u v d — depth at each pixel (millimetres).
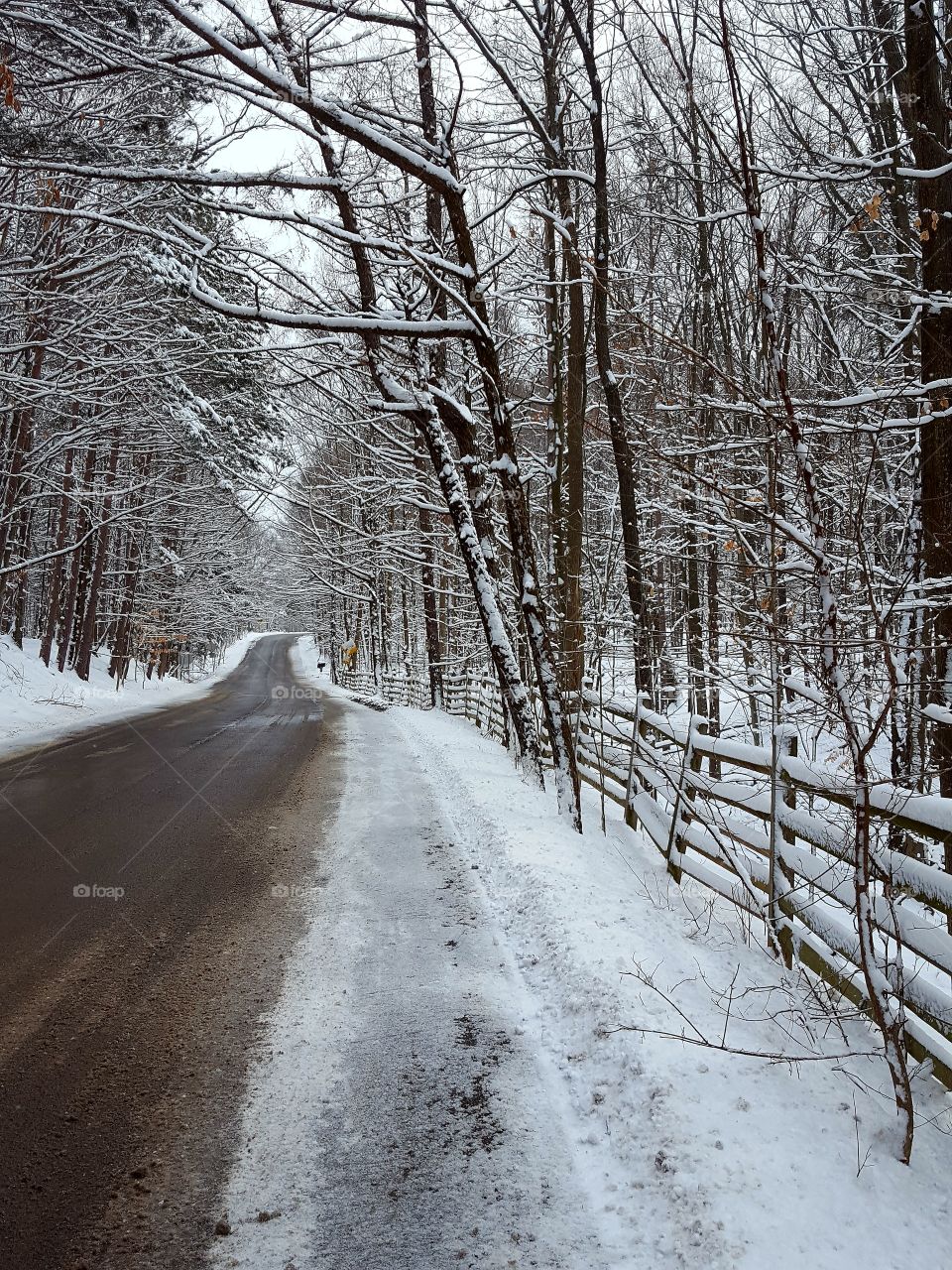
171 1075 3525
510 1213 2695
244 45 7395
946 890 3105
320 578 31125
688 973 4266
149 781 10781
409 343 10664
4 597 33188
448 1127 3164
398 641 39062
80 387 16266
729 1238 2451
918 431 6898
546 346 13836
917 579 6688
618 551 12547
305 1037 3857
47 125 8891
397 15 8055
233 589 53000
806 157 9797
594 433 14461
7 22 7875
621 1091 3275
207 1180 2855
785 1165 2779
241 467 16984
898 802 3506
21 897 5863
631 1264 2467
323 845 7449
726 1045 3521
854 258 9219
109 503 28984
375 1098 3355
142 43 8445
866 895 3076
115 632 42906
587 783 10531
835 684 3412
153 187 9305
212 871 6590
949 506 6238
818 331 12453
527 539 8961
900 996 2980
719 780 5645
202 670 61781
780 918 4473
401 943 5051
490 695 17203
